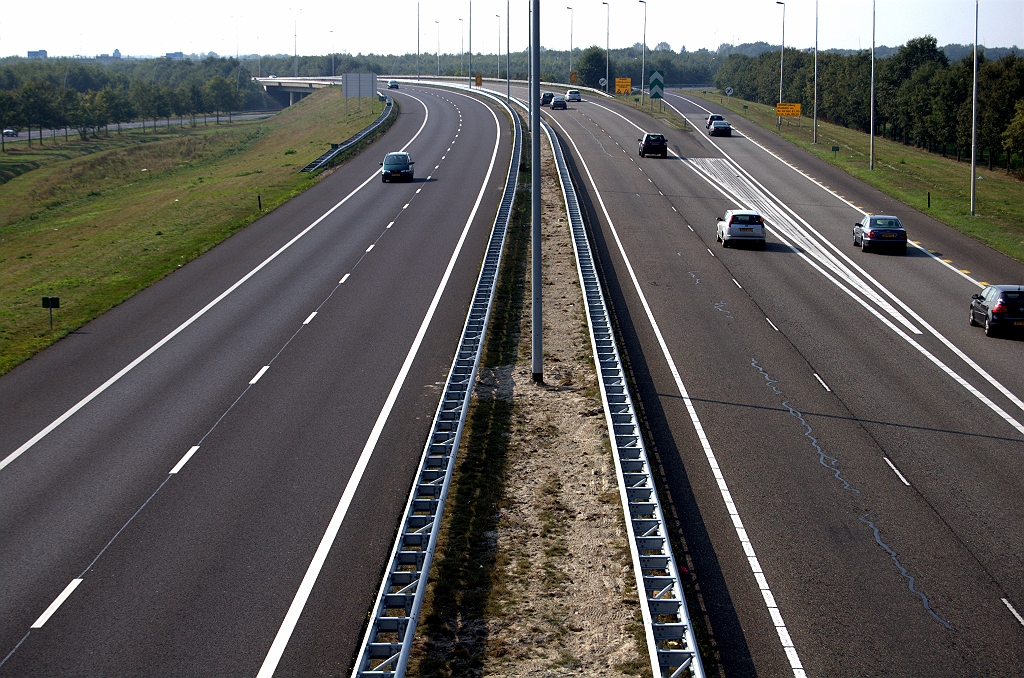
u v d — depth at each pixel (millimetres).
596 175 58594
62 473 17797
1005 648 12062
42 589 13617
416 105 108562
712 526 15508
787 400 21672
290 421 20422
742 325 28203
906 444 19031
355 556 14594
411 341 26344
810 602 13180
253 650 12125
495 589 13484
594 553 14555
